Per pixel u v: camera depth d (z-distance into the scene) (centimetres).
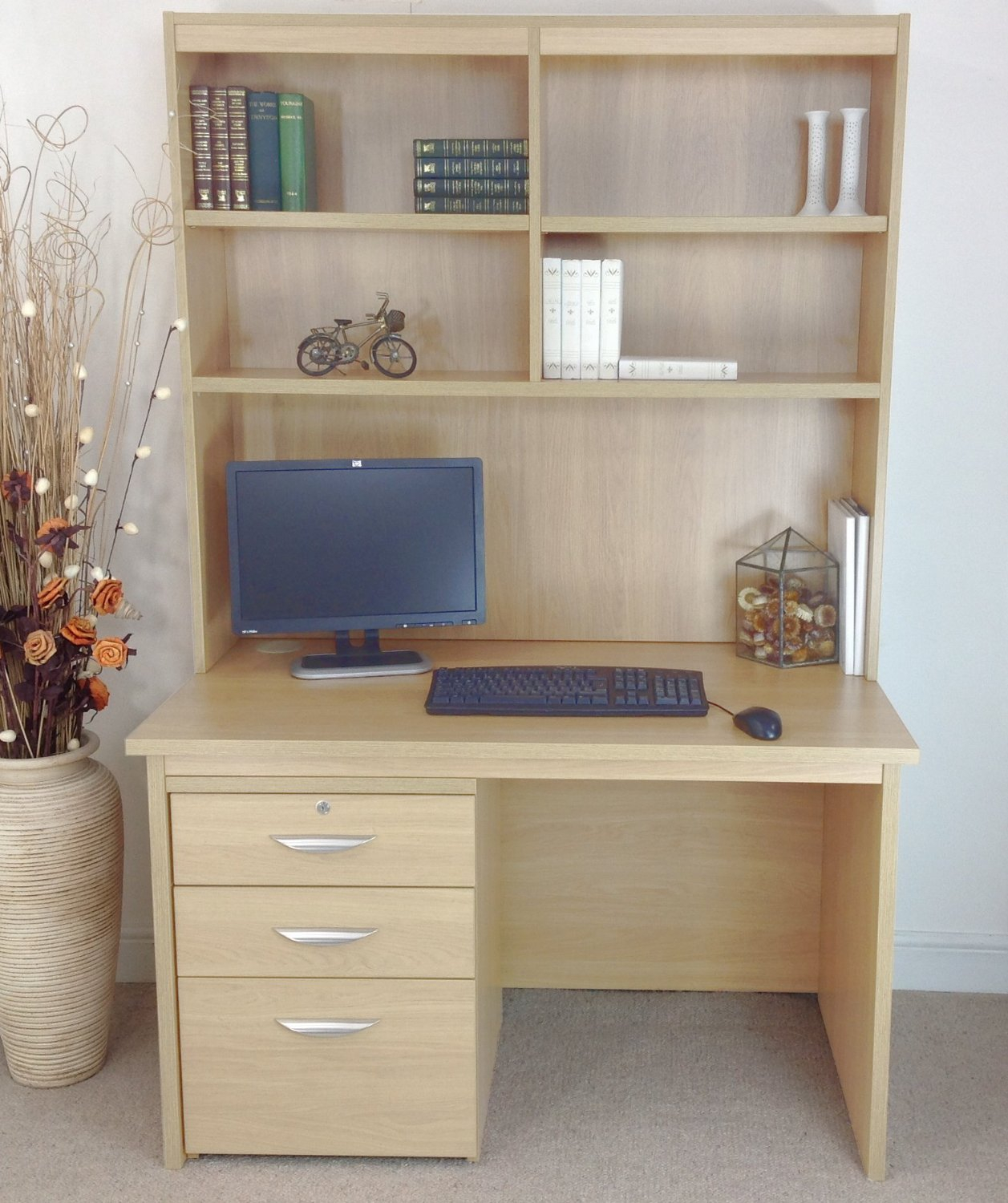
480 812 210
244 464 234
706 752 196
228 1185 212
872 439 228
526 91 238
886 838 203
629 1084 239
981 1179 213
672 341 246
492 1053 237
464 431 251
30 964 230
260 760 203
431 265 246
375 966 209
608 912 268
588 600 256
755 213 241
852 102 235
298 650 252
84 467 260
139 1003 270
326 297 247
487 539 255
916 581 258
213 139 221
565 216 236
